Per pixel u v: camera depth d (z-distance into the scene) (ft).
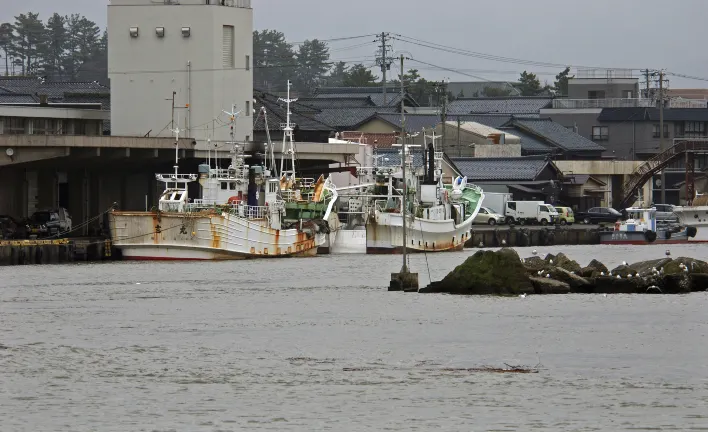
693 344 602.03
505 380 513.45
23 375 524.52
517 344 600.80
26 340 613.93
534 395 486.38
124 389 497.46
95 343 604.90
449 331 640.99
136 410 463.42
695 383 508.94
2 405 471.62
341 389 496.23
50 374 526.57
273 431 434.30
